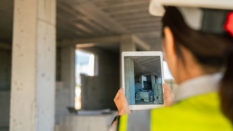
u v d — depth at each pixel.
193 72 0.44
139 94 1.49
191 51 0.43
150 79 1.54
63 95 10.37
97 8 6.77
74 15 7.38
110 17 7.66
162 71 1.55
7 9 6.77
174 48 0.46
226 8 0.40
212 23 0.40
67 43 10.97
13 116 4.11
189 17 0.42
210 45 0.40
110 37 10.30
